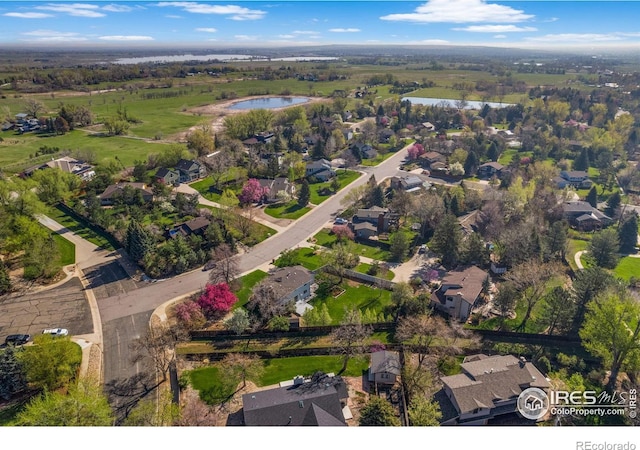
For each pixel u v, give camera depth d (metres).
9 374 44.16
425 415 39.28
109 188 98.25
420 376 46.94
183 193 102.50
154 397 45.16
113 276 68.19
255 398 42.28
